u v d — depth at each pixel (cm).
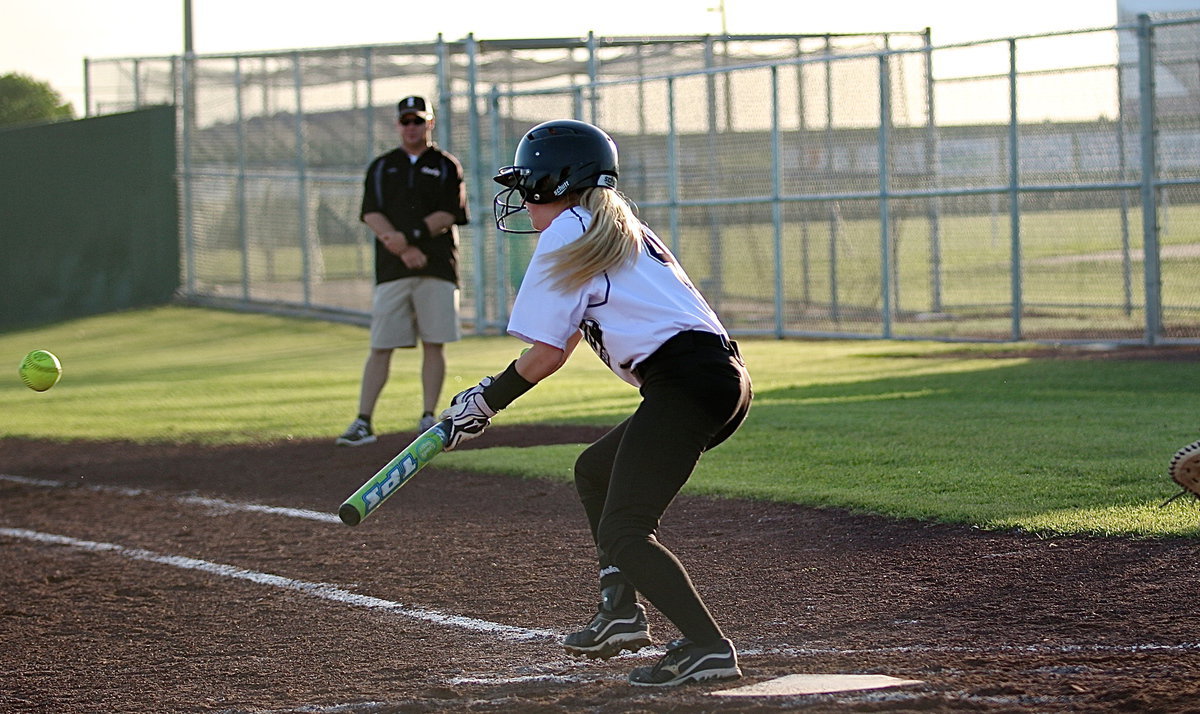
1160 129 2577
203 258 4747
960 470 1313
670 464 659
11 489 1611
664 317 670
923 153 3161
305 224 4372
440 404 2241
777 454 1474
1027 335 2784
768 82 3253
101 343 4069
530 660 820
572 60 3872
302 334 4038
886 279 2978
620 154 3484
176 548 1234
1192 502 1098
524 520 1264
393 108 4056
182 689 802
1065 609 852
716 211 3369
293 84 4375
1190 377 2033
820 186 3212
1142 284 3066
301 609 988
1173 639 770
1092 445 1407
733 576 1004
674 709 653
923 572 970
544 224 717
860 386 2105
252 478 1602
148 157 4791
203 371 3045
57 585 1105
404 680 792
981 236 3275
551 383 2461
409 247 1744
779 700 661
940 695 660
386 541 1210
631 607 723
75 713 765
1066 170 2772
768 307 3319
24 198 4969
